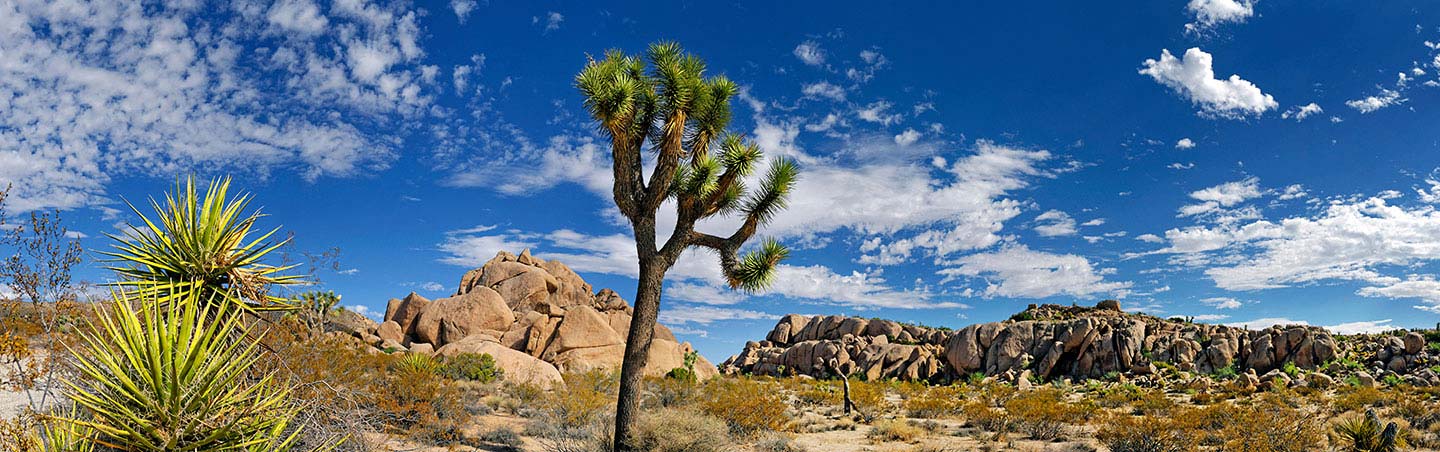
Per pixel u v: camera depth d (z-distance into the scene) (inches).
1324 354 1609.3
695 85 442.0
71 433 186.1
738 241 468.8
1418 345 1582.2
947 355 2063.2
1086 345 1790.1
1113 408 1035.3
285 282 257.9
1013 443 603.5
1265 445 559.5
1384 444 554.6
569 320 1499.8
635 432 439.2
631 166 445.7
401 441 418.6
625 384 439.5
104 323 182.5
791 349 2298.2
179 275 239.0
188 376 180.2
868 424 773.3
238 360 195.6
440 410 495.2
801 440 621.0
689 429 468.8
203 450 178.9
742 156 455.2
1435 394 1105.4
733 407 663.1
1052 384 1667.1
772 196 462.6
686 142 462.3
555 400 647.8
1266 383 1328.7
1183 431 599.5
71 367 210.2
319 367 297.7
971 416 751.7
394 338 1508.4
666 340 1688.0
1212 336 1747.0
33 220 227.1
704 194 470.9
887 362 2089.1
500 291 1678.2
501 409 660.1
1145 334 1817.2
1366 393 1044.5
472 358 863.1
